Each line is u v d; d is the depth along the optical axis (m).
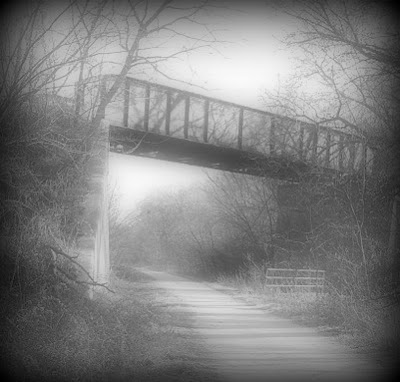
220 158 27.80
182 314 15.12
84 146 14.43
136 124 23.75
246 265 29.47
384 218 18.03
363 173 18.28
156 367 8.09
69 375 7.18
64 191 12.65
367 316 12.25
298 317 15.17
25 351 7.79
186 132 25.66
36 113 11.71
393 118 17.27
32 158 12.14
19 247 9.81
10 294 9.07
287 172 26.02
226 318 14.93
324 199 21.38
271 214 30.58
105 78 13.67
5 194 10.48
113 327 9.92
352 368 8.55
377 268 15.38
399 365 8.85
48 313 9.07
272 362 8.90
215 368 8.30
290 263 23.89
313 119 22.11
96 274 13.62
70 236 12.43
